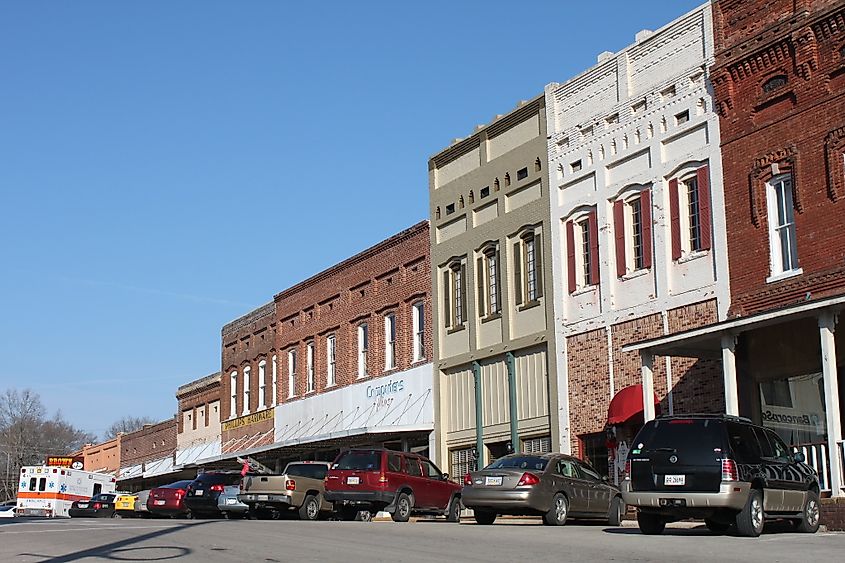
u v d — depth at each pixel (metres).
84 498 54.72
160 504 34.75
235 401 53.75
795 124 23.52
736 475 16.53
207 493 32.44
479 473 21.98
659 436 17.20
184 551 15.48
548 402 30.53
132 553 15.27
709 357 24.50
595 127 29.53
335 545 16.27
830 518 19.30
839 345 22.30
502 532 18.89
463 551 15.03
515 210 32.53
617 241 28.45
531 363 31.50
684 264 26.19
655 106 27.47
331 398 42.91
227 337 54.66
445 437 35.31
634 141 28.09
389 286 39.44
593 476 23.19
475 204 34.59
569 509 22.20
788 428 23.00
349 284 42.31
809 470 18.75
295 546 16.14
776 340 23.45
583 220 29.86
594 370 28.72
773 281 23.62
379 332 39.88
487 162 34.22
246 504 30.05
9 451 105.94
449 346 35.50
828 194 22.61
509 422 32.19
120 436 74.69
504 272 32.81
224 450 53.53
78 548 16.47
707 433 16.83
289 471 29.09
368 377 40.38
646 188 27.61
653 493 16.98
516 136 33.00
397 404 38.03
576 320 29.55
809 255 22.91
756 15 24.75
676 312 26.20
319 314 44.81
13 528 22.83
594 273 29.11
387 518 28.38
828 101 22.83
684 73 26.55
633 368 27.39
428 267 36.88
